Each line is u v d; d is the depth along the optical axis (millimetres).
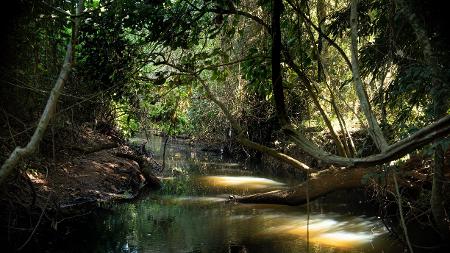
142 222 8617
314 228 8359
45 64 7641
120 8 6062
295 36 6520
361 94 3205
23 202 7496
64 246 6934
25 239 6938
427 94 6090
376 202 9883
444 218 6309
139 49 7070
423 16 4629
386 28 6145
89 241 7266
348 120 11734
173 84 7363
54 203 7766
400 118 6523
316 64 7707
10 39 6488
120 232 7891
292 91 11148
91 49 6465
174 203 10305
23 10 6320
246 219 8961
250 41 9078
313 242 7570
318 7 7098
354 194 11266
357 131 10875
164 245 7266
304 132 12094
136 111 10969
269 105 14930
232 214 9359
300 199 9508
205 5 6031
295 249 7191
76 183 9734
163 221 8727
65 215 8289
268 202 10125
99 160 11820
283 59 6227
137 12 6094
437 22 4902
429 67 4602
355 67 3340
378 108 7895
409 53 6105
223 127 19094
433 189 5973
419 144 2514
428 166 7812
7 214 7227
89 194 9617
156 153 18578
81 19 6141
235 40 9875
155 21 6152
